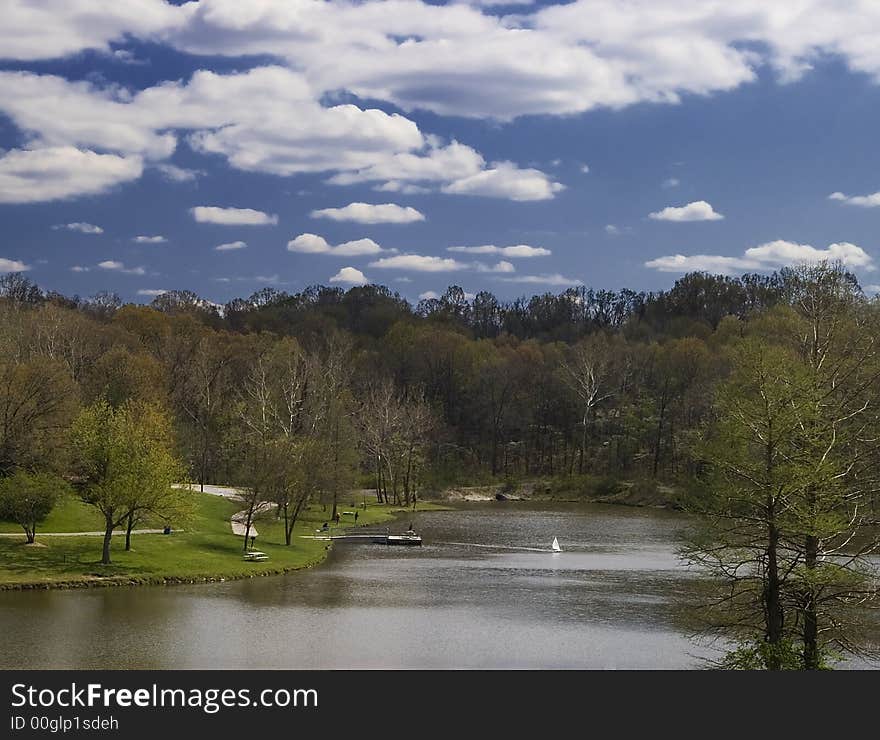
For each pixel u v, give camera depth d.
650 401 194.12
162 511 87.75
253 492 104.81
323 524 129.62
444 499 180.75
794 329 56.38
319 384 151.62
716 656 57.69
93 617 64.75
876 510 50.09
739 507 48.94
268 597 75.50
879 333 52.53
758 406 48.00
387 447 170.25
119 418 86.12
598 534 126.56
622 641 61.72
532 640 61.72
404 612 70.69
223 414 152.38
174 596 74.25
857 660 55.16
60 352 150.12
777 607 47.12
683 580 87.44
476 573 91.62
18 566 78.62
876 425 50.16
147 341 190.25
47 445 96.19
